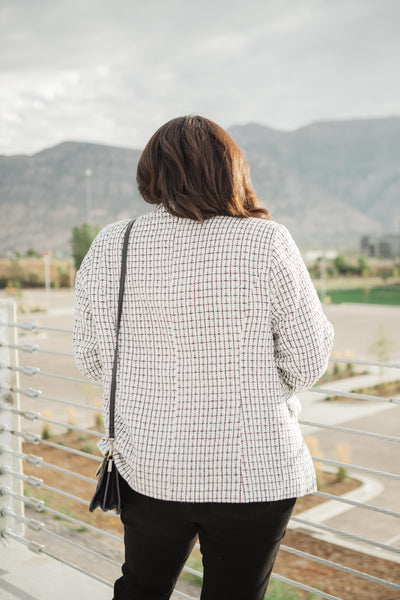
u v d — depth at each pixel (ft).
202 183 3.66
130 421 3.75
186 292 3.57
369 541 5.23
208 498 3.49
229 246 3.55
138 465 3.62
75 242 203.10
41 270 222.89
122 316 3.89
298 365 3.57
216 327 3.54
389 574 14.43
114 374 3.91
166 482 3.54
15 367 7.59
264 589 3.78
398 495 22.17
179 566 3.99
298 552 5.70
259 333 3.54
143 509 3.77
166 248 3.71
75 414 36.19
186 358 3.62
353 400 41.22
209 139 3.71
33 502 7.48
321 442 29.96
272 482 3.48
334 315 111.04
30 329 7.31
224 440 3.51
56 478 23.41
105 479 3.89
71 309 119.55
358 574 5.29
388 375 53.88
